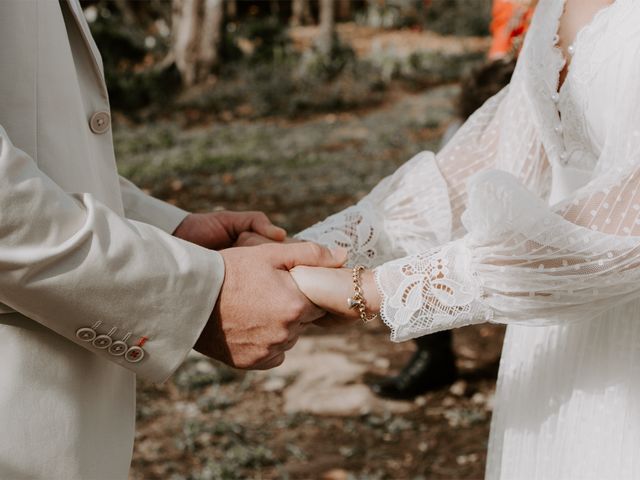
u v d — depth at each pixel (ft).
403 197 5.61
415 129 37.17
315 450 11.64
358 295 4.44
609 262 3.99
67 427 4.28
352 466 11.25
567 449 4.74
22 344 4.18
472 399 12.92
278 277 4.47
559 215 4.14
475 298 4.23
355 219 5.60
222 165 30.42
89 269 3.97
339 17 77.51
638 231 4.07
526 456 5.02
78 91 4.34
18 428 4.14
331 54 48.01
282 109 40.98
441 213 5.46
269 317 4.38
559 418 4.81
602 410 4.56
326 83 44.45
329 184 28.09
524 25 7.97
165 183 28.37
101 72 4.58
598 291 4.07
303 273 4.51
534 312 4.19
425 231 5.47
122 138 34.68
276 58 48.11
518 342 5.18
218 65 45.11
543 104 4.89
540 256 4.04
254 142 34.42
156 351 4.22
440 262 4.33
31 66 4.06
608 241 3.98
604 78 4.33
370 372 13.82
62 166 4.19
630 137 4.18
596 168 4.46
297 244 4.65
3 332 4.16
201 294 4.24
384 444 11.80
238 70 45.57
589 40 4.47
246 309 4.37
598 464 4.56
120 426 4.77
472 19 71.31
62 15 4.32
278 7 73.87
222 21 45.21
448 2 73.92
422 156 5.75
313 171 29.91
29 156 4.03
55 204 3.92
